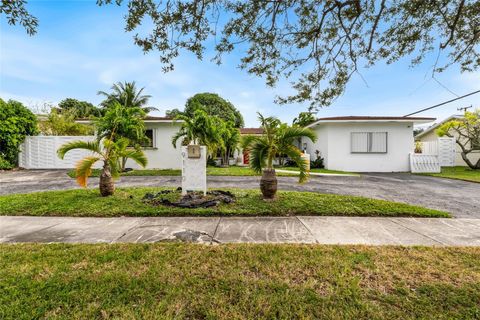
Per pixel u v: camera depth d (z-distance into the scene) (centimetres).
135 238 361
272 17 402
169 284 236
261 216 477
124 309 201
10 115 1274
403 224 432
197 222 439
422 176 1170
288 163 1641
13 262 277
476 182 938
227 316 194
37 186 809
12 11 272
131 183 885
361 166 1399
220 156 1811
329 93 496
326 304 209
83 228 405
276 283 240
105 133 1074
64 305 204
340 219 460
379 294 222
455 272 261
